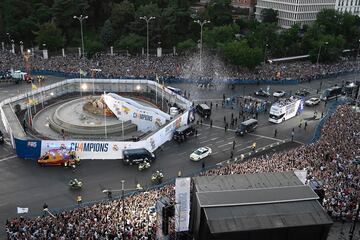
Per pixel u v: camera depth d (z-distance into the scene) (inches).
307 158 2901.1
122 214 2261.3
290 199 1705.2
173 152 3361.2
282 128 3932.1
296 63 6427.2
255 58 5526.6
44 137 3449.8
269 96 4877.0
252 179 1855.3
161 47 6737.2
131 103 3885.3
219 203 1660.9
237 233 1569.9
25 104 4133.9
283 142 3604.8
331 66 6254.9
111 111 3924.7
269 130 3873.0
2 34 6776.6
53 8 6948.8
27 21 6786.4
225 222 1585.9
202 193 1727.4
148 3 7564.0
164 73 5251.0
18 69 5275.6
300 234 1620.3
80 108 4082.2
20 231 2123.5
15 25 6811.0
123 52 6387.8
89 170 3043.8
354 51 7308.1
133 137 3590.1
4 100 4057.6
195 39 7101.4
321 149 3053.6
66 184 2844.5
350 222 2368.4
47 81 5083.7
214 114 4200.3
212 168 2979.8
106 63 5580.7
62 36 6791.3
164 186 2733.8
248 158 3257.9
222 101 4596.5
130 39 6328.7
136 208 2322.8
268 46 6658.5
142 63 5634.8
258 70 5708.7
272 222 1599.4
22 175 2935.5
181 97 4259.4
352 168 2755.9
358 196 2444.6
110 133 3651.6
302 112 4404.5
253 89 5093.5
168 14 6820.9
